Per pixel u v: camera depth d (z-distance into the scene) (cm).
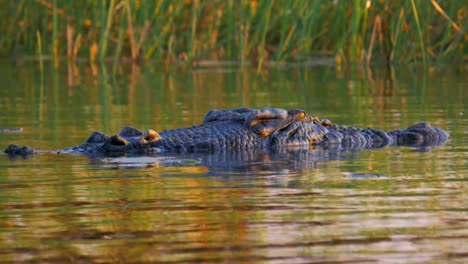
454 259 1563
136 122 3728
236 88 5209
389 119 3712
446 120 3647
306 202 2030
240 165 2614
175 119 3809
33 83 5656
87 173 2484
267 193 2142
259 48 6506
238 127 3055
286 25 6488
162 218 1884
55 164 2656
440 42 6475
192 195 2130
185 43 7119
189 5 6931
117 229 1792
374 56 6669
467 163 2598
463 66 6225
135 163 2659
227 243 1680
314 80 5609
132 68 6581
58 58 7319
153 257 1591
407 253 1603
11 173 2500
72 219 1889
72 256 1600
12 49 7669
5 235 1758
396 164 2600
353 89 5031
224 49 7069
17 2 7525
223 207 1986
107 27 6450
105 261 1567
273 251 1623
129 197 2120
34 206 2028
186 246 1662
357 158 2741
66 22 7256
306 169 2522
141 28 6881
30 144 3114
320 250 1628
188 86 5378
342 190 2172
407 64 6462
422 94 4678
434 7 6512
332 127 3172
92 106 4372
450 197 2070
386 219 1852
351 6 6588
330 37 6744
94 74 6203
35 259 1584
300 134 3067
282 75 5953
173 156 2808
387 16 6581
